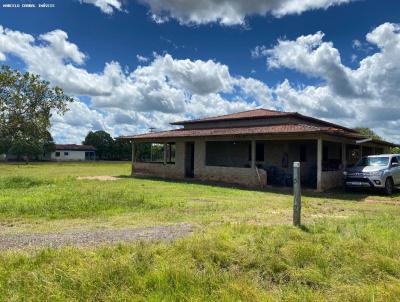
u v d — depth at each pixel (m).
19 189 14.10
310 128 16.48
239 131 18.97
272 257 4.89
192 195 13.70
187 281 4.15
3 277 4.20
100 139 79.25
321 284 4.29
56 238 6.29
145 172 24.83
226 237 5.89
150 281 4.14
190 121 25.67
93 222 7.99
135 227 7.37
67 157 71.75
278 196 13.98
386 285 4.17
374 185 14.78
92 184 17.28
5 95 19.05
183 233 6.68
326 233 6.41
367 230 6.75
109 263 4.54
